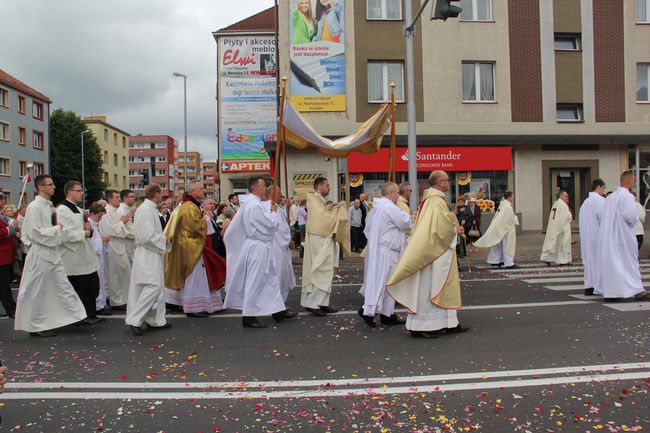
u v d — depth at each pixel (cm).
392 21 2047
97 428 398
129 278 909
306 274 809
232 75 2647
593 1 2164
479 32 2100
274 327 729
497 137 2053
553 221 1366
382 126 987
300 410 427
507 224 1333
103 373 530
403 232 737
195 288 816
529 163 2114
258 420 409
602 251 855
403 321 733
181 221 806
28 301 685
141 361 570
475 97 2122
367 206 1683
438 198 646
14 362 573
